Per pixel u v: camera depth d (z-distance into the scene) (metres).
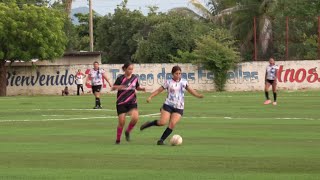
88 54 117.75
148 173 23.08
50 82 104.31
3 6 100.31
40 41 100.56
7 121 46.78
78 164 25.31
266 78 63.81
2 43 100.06
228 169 23.81
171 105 31.39
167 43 118.56
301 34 118.69
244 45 123.00
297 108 57.31
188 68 100.94
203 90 100.25
